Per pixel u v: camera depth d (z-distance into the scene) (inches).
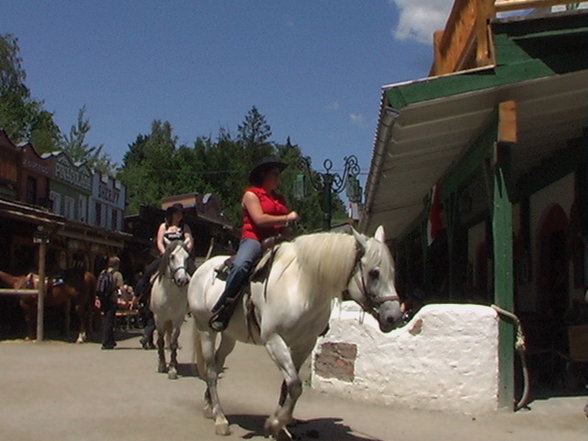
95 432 281.6
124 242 1068.5
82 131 2620.6
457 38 403.2
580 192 442.9
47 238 702.5
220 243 1643.7
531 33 328.5
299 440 277.0
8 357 530.6
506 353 337.4
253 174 286.5
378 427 304.0
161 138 3435.0
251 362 528.1
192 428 293.0
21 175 1125.7
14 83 2319.1
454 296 530.3
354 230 248.8
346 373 367.2
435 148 436.5
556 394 384.5
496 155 350.6
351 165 639.8
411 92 326.0
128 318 901.2
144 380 422.0
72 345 681.0
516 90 342.0
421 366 341.1
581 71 328.8
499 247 346.9
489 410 331.9
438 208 588.7
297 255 257.4
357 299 247.8
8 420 299.0
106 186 1561.3
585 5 476.1
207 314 297.9
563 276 500.4
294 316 252.5
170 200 1886.1
